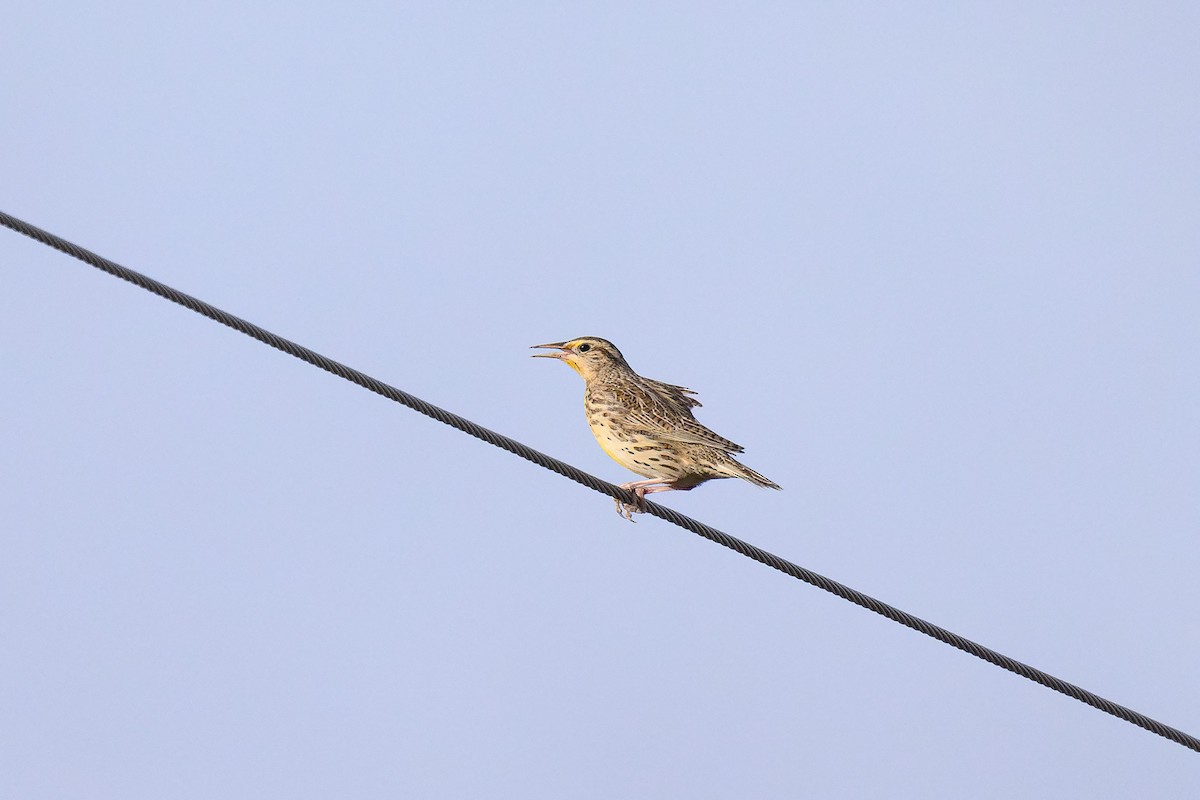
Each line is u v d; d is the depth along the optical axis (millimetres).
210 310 13414
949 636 15531
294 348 13859
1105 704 15867
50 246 12742
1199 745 16141
